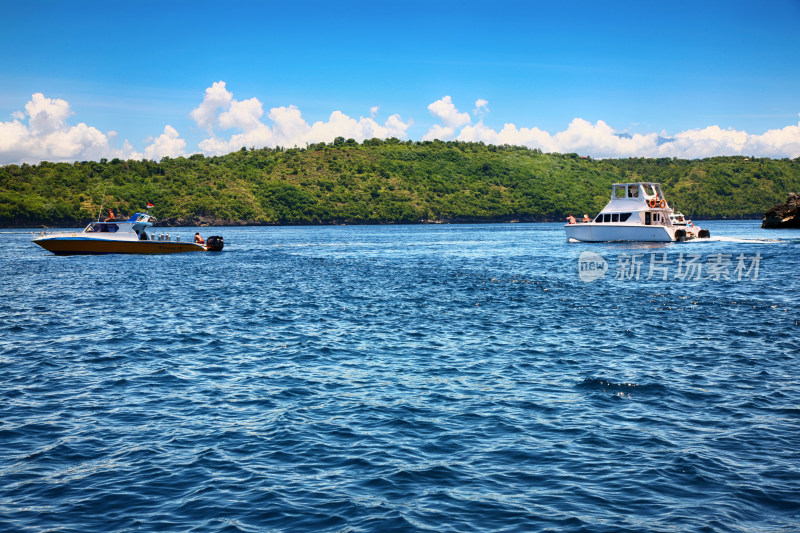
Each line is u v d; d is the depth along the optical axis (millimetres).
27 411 11484
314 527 7336
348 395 12508
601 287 30172
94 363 15141
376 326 20203
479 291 29250
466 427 10586
